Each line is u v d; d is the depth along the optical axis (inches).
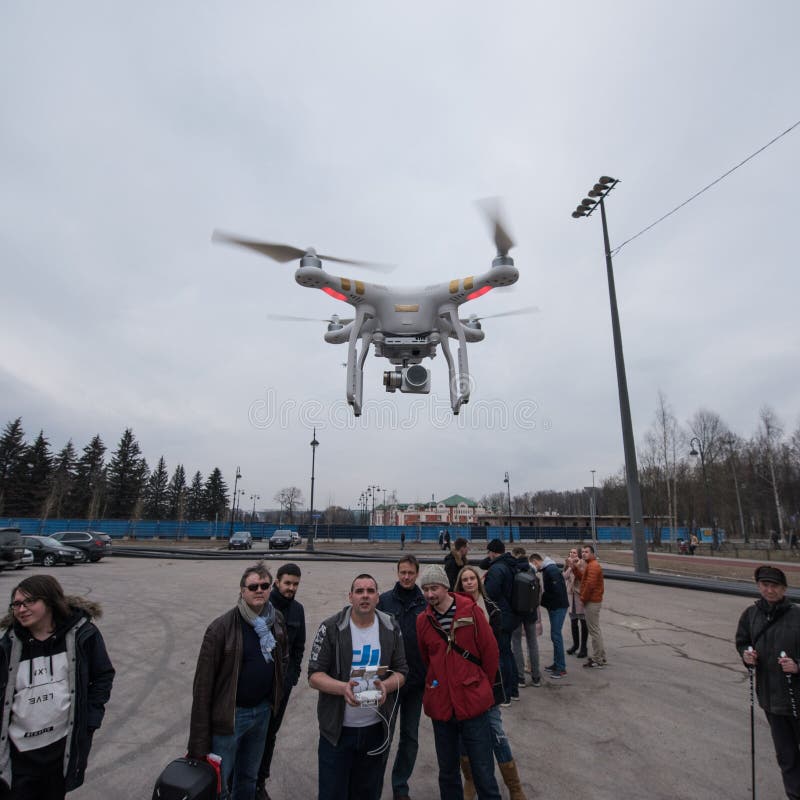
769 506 1937.7
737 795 133.5
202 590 500.7
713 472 1878.7
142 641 295.6
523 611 198.4
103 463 2726.4
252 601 113.2
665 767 148.6
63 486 2428.6
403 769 134.6
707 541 1942.7
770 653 128.3
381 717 109.7
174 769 93.6
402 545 1572.3
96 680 102.5
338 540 2119.8
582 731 173.9
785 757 125.4
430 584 125.0
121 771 144.6
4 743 91.3
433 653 124.6
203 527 2153.1
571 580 277.3
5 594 478.9
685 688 219.3
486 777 114.0
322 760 107.3
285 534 1529.3
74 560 788.0
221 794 102.5
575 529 2143.2
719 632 324.8
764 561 928.3
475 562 650.8
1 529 658.8
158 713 188.4
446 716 118.1
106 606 409.4
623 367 653.3
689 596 454.6
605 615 375.6
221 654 109.3
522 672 221.9
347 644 112.5
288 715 192.5
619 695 210.4
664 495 1628.9
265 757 131.4
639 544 588.1
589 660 252.4
